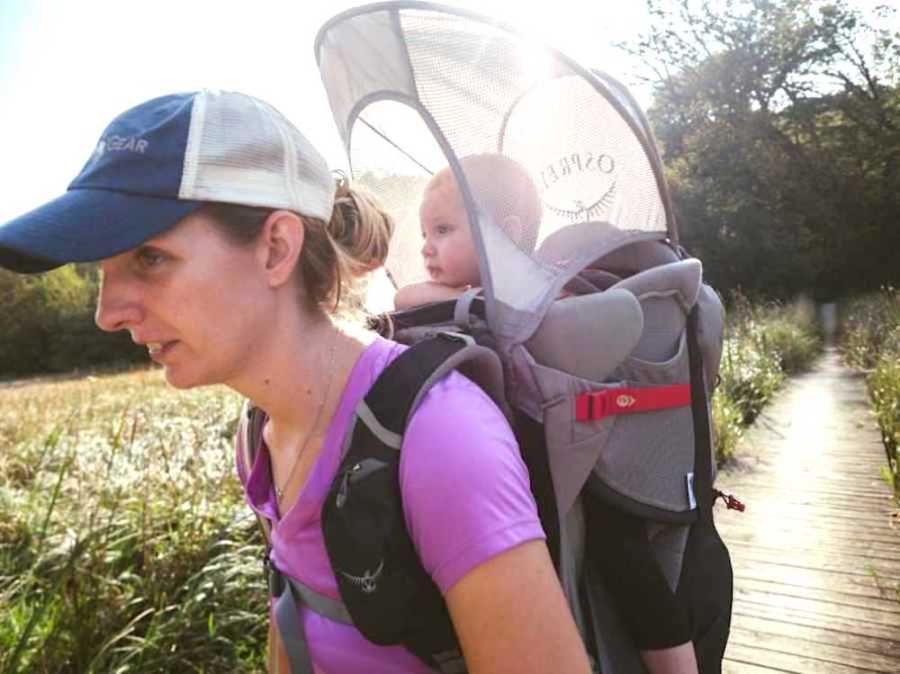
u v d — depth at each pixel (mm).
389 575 856
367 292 1227
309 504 961
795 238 30438
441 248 1373
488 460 829
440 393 889
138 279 862
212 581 3527
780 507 5277
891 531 4641
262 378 955
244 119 881
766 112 32438
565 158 1230
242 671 3191
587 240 1188
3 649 2879
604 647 1178
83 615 3117
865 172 30953
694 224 30062
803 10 31203
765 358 11836
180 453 5426
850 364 14086
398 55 1157
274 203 883
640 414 1145
